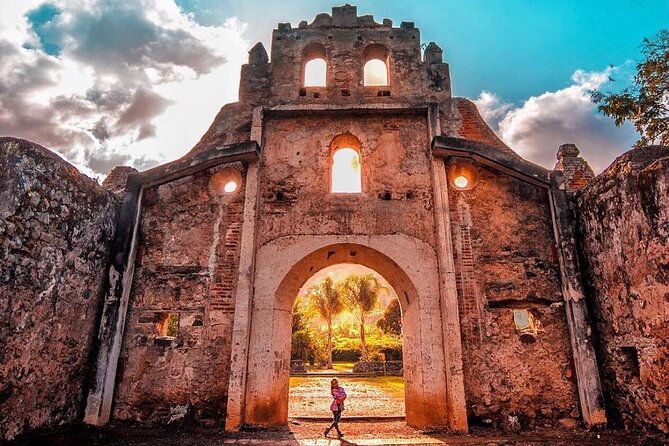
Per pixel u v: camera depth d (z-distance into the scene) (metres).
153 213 8.92
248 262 8.25
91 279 7.67
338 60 10.21
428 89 9.85
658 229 6.26
